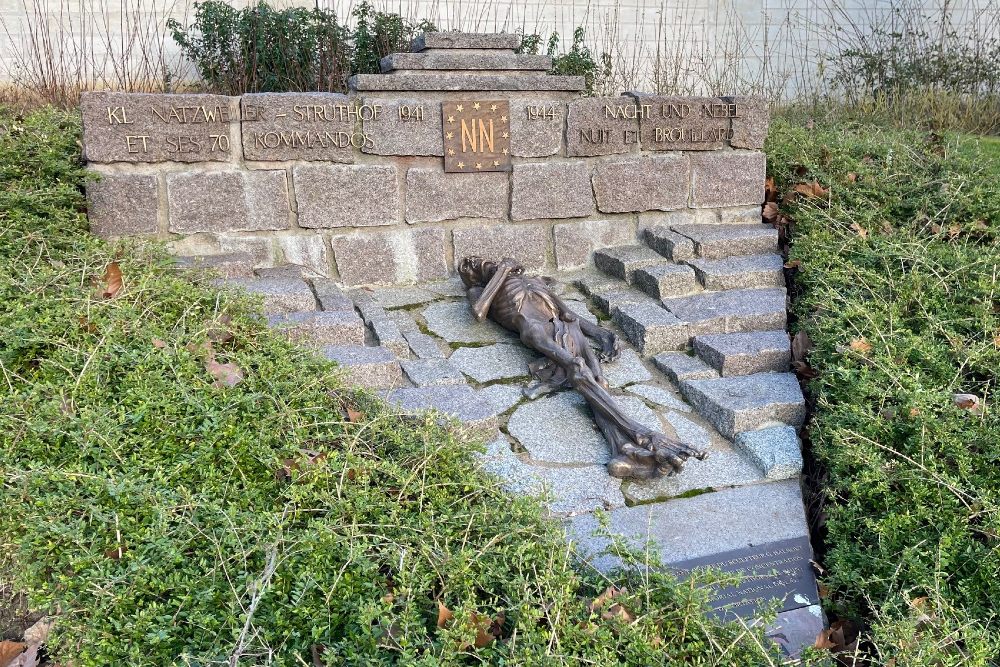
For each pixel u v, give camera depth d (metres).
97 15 8.22
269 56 7.23
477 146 5.11
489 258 5.07
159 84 7.91
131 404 3.03
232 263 4.57
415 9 8.73
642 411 4.05
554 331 4.21
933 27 10.27
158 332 3.39
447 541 2.62
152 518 2.60
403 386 3.93
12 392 3.00
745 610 2.93
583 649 2.37
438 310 4.81
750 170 5.65
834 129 7.15
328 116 4.80
